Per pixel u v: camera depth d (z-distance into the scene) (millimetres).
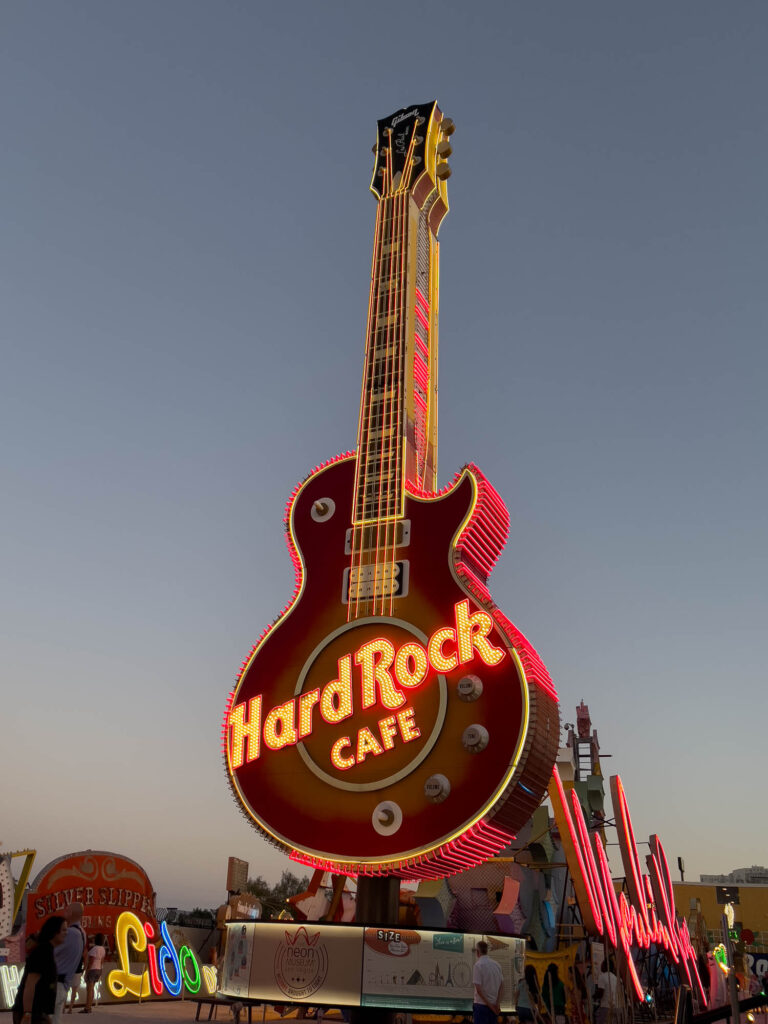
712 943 83875
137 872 36469
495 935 26656
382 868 27312
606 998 36250
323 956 25828
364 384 35125
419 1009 25156
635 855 42219
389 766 28438
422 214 39406
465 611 29312
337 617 31281
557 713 29766
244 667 31812
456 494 31375
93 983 29484
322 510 33188
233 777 30328
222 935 39844
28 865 32719
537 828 42250
